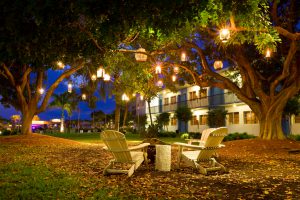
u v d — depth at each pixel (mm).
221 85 16312
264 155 11844
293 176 7277
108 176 7148
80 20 4750
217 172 7793
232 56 15844
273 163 9508
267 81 16578
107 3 3779
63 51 5215
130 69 14539
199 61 16891
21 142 17609
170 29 4301
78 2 3695
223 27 8539
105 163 9312
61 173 7395
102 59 6543
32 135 20031
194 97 35875
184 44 13969
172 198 5242
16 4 3736
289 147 13555
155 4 3754
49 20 4016
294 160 10312
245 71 15977
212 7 5547
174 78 17328
